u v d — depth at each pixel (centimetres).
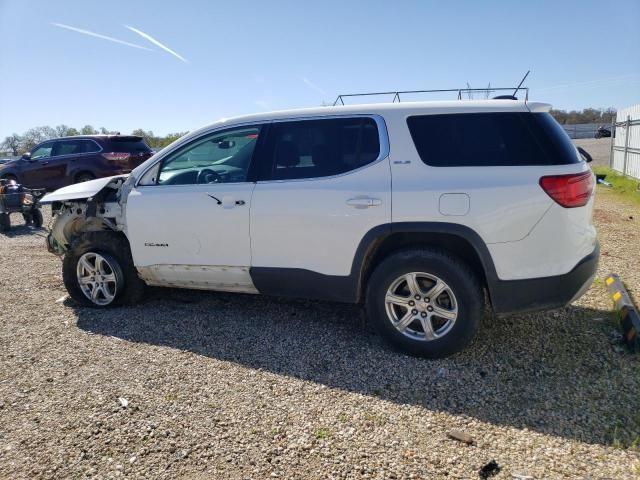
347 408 284
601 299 445
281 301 469
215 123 407
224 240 385
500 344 362
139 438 258
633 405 278
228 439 256
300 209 356
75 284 463
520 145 319
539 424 264
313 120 370
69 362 348
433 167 328
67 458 243
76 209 472
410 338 343
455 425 265
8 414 283
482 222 313
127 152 1278
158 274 423
